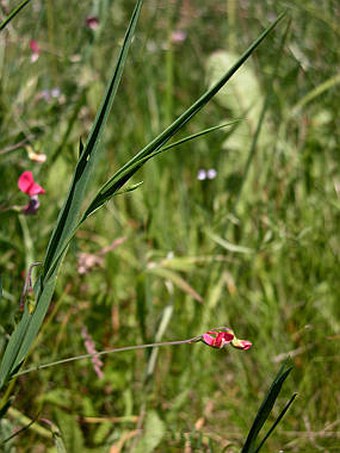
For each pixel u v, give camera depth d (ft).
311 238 2.07
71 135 2.29
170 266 1.93
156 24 2.97
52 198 2.07
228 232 2.15
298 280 2.02
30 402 1.71
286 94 2.51
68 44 2.18
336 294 1.98
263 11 2.86
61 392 1.72
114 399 1.77
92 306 1.87
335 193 2.21
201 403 1.78
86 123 2.37
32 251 1.80
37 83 2.21
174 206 2.27
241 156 2.30
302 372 1.82
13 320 1.35
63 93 2.12
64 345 1.83
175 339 1.88
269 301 1.96
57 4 2.41
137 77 2.59
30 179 1.59
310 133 2.32
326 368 1.82
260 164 2.27
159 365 1.82
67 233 1.27
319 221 2.14
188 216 2.18
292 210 2.17
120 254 2.04
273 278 2.03
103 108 1.27
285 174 2.24
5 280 1.82
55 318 1.86
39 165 1.94
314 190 2.20
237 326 1.94
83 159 1.27
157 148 1.25
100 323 1.86
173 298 1.91
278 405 1.76
